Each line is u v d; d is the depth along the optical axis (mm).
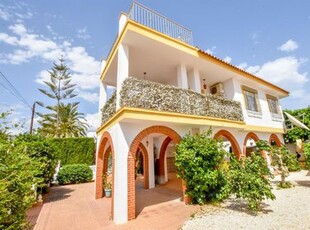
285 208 6559
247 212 6367
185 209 7164
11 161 4047
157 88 7777
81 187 13992
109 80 11758
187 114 8281
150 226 5797
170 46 8625
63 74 33125
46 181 11102
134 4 8328
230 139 11258
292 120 16188
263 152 12383
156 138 14711
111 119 7809
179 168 8016
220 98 10320
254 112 13008
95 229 5855
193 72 10750
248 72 12602
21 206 3918
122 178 6715
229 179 6895
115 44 8711
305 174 13555
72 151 19578
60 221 6680
